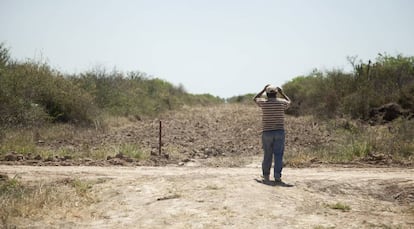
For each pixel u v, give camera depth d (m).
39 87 19.95
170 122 24.53
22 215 7.40
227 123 24.42
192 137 18.52
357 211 8.05
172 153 14.05
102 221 7.26
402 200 9.05
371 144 14.10
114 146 14.34
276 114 9.47
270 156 9.62
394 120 19.50
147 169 11.32
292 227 6.95
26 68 20.38
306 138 17.59
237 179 9.66
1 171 10.55
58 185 9.37
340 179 9.97
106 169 11.16
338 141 15.80
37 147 14.05
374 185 9.66
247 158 13.73
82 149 14.01
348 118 20.69
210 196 8.33
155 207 7.86
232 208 7.74
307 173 10.82
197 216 7.38
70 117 20.55
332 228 6.94
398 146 13.81
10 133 15.21
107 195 8.66
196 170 11.31
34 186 9.23
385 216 7.79
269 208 7.80
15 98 17.81
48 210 7.73
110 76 28.08
